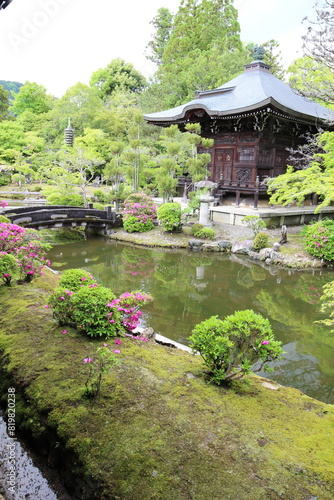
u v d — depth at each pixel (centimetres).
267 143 1752
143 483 250
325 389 509
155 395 347
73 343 440
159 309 798
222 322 373
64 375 372
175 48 3506
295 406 364
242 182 1781
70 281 522
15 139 3050
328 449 291
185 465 263
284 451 284
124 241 1519
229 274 1099
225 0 3366
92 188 2856
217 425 310
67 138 2809
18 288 639
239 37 3469
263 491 243
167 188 1648
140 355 430
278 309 822
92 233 1675
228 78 2767
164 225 1527
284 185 1313
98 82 4328
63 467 296
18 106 4081
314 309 827
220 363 384
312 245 1189
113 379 366
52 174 2025
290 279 1053
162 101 3073
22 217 1337
